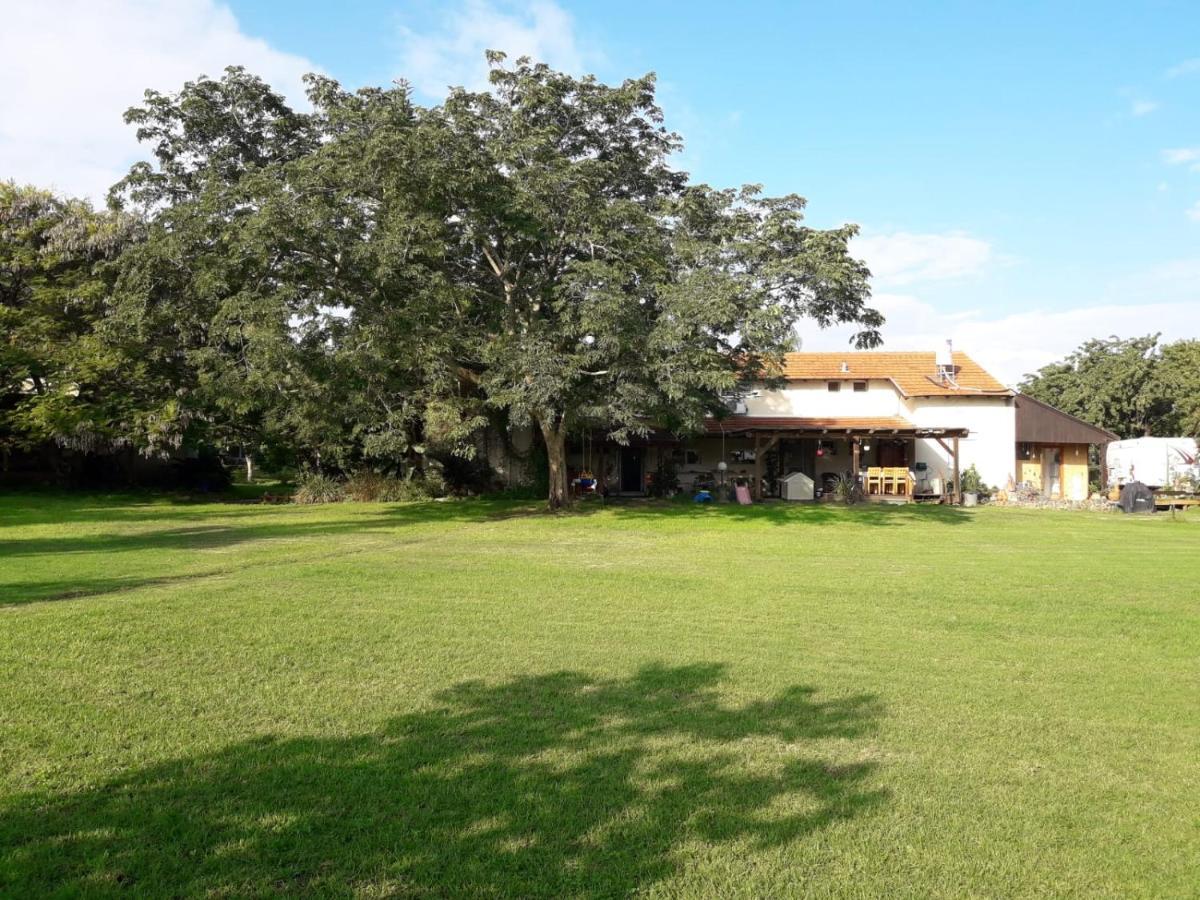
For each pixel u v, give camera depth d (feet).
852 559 49.47
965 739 18.37
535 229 66.03
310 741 17.43
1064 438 117.29
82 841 13.01
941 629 29.48
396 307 67.05
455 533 63.31
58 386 94.68
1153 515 90.74
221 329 66.08
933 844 13.51
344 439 98.78
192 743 17.21
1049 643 27.43
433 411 75.25
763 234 67.41
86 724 18.16
